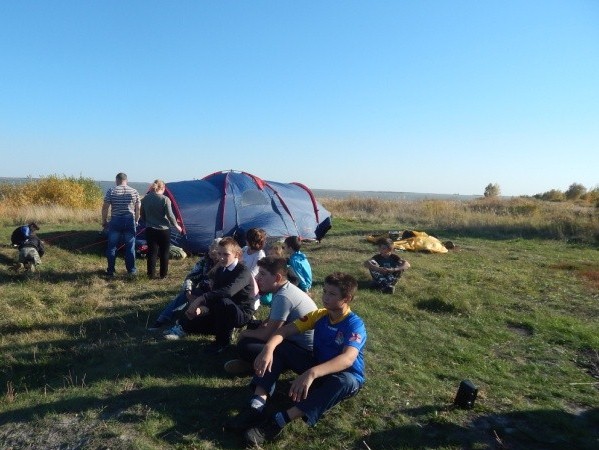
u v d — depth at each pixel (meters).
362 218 19.81
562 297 7.82
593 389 4.56
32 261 8.13
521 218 18.06
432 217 19.83
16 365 4.81
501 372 4.89
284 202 11.35
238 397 4.11
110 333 5.65
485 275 9.03
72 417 3.83
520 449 3.50
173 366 4.69
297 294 4.23
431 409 3.99
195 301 4.93
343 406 4.00
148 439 3.51
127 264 8.30
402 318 6.46
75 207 20.31
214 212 10.30
